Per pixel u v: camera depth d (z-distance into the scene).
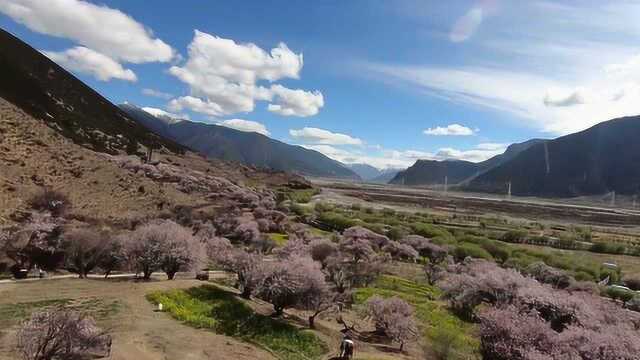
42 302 29.94
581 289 64.44
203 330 29.34
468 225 138.00
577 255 97.44
